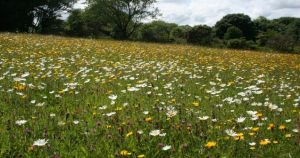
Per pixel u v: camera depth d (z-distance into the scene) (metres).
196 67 14.00
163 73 11.41
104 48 20.41
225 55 21.66
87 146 4.89
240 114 6.78
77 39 28.41
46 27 68.56
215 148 4.88
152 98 7.92
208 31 68.19
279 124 6.25
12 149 4.80
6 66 11.51
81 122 5.92
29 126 5.72
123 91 8.07
